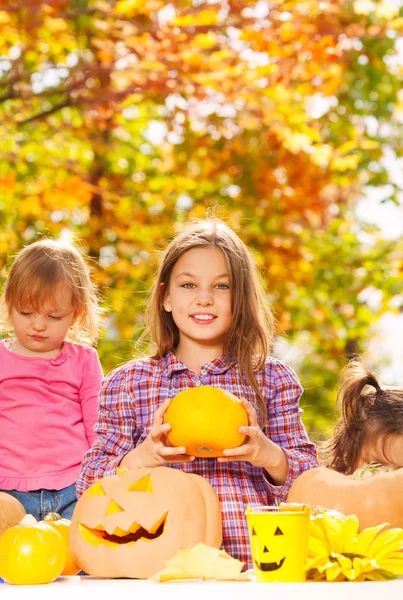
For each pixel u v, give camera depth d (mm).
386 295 10859
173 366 3250
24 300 3883
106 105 8969
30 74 9297
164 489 2434
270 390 3293
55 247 4098
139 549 2369
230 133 9344
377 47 9469
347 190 11703
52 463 3924
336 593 1899
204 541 2418
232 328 3232
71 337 4207
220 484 3115
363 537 2195
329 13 8805
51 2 8328
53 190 9164
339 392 3621
